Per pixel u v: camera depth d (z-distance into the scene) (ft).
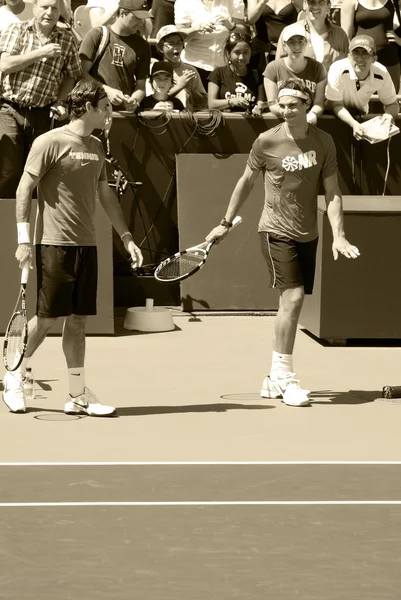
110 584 51.57
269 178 93.76
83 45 139.74
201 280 139.23
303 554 56.08
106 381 102.22
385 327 121.08
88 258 87.81
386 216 119.85
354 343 124.16
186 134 141.79
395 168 144.36
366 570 53.78
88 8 154.81
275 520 61.87
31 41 122.31
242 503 65.26
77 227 87.04
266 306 139.74
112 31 140.56
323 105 141.90
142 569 53.62
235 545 57.47
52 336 123.24
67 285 87.20
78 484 69.00
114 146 141.59
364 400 96.32
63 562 54.60
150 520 61.62
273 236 94.07
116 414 89.04
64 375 104.12
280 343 95.35
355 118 142.20
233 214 96.58
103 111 86.28
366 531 59.98
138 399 95.30
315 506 64.75
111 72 139.74
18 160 125.18
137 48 140.97
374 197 131.85
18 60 121.19
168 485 69.05
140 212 142.61
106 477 70.74
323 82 141.08
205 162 140.67
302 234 93.76
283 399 94.84
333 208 95.04
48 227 87.10
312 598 49.93
